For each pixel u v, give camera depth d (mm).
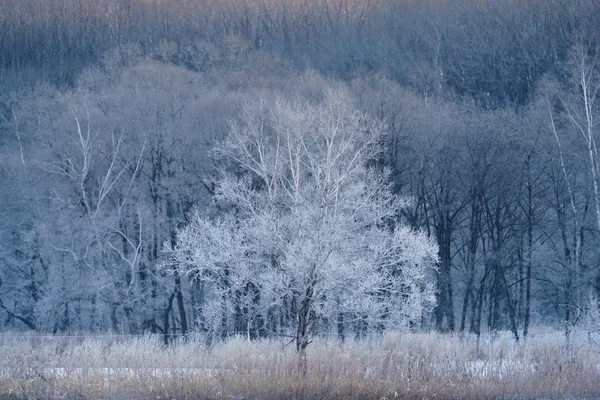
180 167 76438
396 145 69625
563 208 72625
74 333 64688
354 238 38031
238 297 41438
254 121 54938
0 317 76500
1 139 84938
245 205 39312
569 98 72812
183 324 72625
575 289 66688
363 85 83875
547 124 75125
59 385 33375
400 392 33531
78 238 73250
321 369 35250
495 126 77625
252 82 87750
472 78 98438
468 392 34062
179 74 87500
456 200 80125
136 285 70500
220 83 88312
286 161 39438
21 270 75750
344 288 37750
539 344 42719
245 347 39531
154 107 79000
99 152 76188
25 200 76250
